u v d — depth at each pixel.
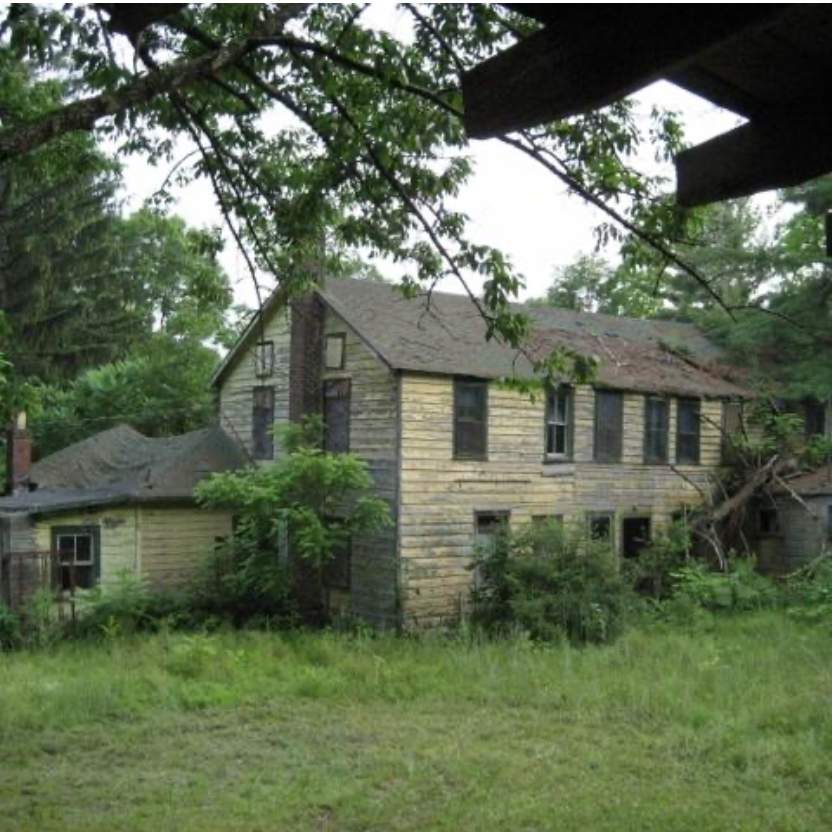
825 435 25.55
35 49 5.99
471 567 18.52
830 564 20.70
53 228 31.66
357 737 10.01
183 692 11.80
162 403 31.14
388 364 18.48
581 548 18.27
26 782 8.31
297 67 7.23
